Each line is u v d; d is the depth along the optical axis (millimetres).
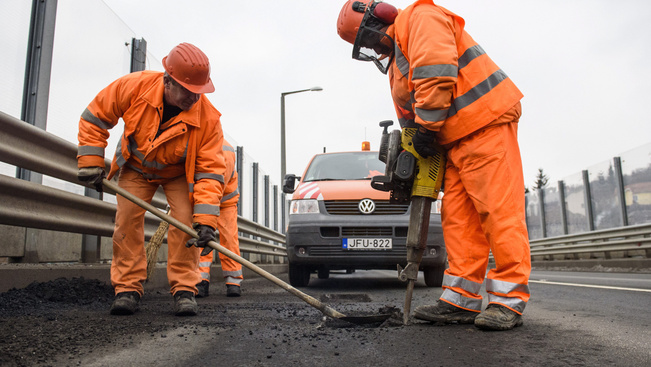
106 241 5129
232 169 5117
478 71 2676
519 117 2738
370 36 2873
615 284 5957
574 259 13320
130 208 3217
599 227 12805
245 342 2184
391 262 5625
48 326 2451
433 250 5637
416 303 4062
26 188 3207
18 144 3234
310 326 2641
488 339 2275
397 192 3049
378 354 1963
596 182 12859
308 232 5668
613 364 1800
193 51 2908
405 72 2783
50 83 4047
